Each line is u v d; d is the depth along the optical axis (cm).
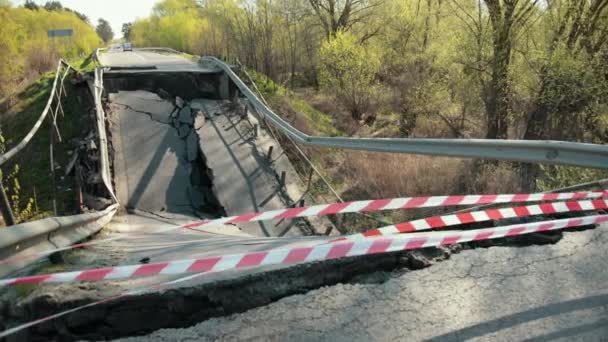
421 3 2027
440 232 326
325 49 2112
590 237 342
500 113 1530
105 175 873
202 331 238
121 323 247
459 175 1171
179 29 5025
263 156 1189
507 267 302
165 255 362
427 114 1912
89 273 231
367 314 252
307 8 2741
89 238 505
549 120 1416
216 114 1449
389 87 2194
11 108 1534
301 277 280
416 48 2084
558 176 925
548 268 301
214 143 1234
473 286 280
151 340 231
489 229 321
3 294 265
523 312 255
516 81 1438
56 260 341
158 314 251
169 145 1226
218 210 958
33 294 257
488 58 1520
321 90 2398
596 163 337
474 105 1703
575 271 297
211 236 579
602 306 261
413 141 548
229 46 2794
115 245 456
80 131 1275
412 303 262
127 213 891
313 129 1684
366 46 2244
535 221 365
